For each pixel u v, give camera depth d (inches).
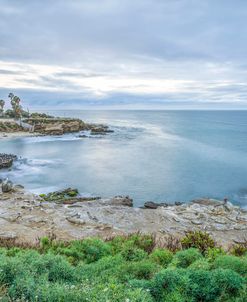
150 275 233.0
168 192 1203.9
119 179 1386.6
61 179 1368.1
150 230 506.6
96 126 4042.8
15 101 4291.3
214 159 1925.4
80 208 626.5
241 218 627.5
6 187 818.2
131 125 5078.7
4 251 298.7
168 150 2265.0
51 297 168.4
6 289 176.6
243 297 186.1
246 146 2544.3
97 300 165.8
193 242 371.6
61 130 3336.6
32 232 458.9
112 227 507.5
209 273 207.5
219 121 6752.0
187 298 186.1
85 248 340.2
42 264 226.7
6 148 2301.9
